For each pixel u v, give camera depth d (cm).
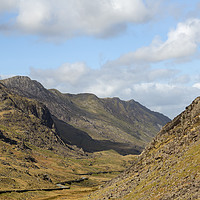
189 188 6300
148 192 7969
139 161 12975
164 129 13125
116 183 12569
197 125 10169
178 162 8450
